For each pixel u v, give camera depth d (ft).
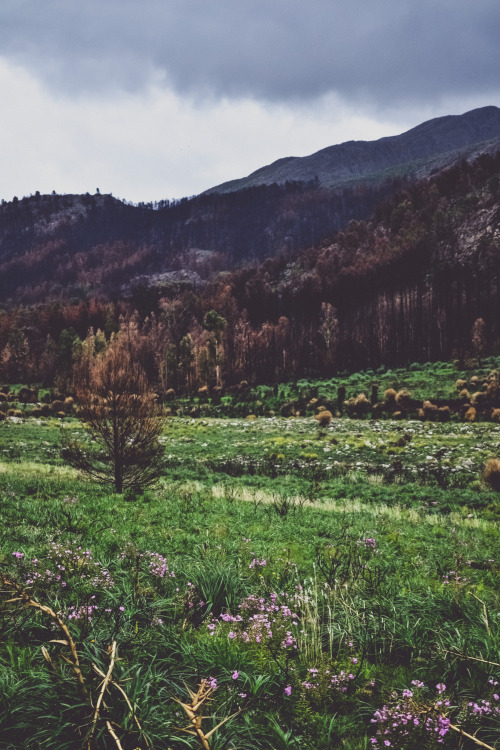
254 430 152.76
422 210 650.43
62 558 20.79
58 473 65.82
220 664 13.00
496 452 106.11
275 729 10.35
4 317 510.17
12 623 13.70
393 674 13.64
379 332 375.25
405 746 10.21
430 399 193.67
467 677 13.35
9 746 9.00
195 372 325.42
